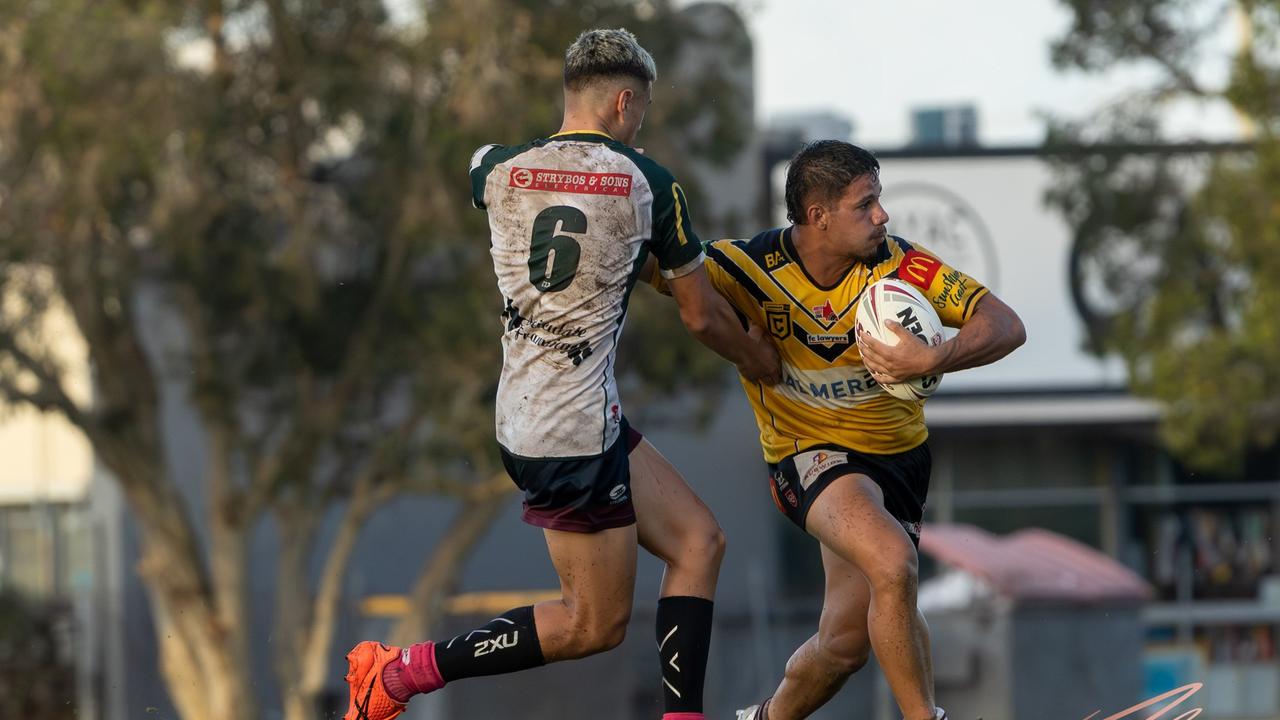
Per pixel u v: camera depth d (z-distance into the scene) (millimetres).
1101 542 79562
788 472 16281
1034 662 51562
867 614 16234
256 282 53656
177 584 60438
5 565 80188
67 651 70562
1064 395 77500
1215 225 57719
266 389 58219
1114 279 64438
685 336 53875
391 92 53281
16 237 52281
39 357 58781
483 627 15219
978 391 77938
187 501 76375
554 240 13773
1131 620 51969
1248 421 57469
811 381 15938
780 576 79000
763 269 15727
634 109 14320
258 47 54562
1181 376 57281
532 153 14031
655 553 15367
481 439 54438
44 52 49500
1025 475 80062
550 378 14078
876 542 14812
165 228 52156
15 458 80750
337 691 63375
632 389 60562
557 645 15039
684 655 14898
